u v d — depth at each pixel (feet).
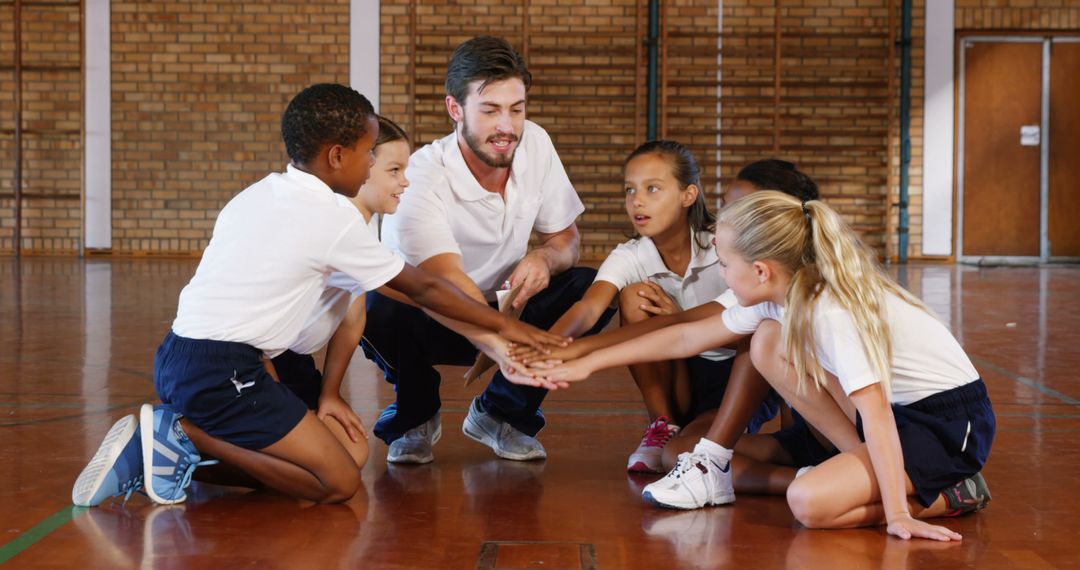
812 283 6.30
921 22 33.40
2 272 27.78
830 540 6.12
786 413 8.41
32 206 34.30
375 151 7.12
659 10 33.40
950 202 33.81
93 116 34.04
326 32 33.81
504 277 8.93
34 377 12.07
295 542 6.02
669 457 7.61
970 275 28.73
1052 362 13.65
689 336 7.23
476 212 8.30
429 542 6.04
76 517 6.52
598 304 8.14
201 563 5.63
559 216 9.05
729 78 33.65
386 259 6.88
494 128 7.74
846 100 33.53
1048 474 7.74
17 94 33.71
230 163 34.17
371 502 6.96
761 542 6.09
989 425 6.59
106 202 34.27
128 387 11.42
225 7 33.78
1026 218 33.76
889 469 6.13
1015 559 5.77
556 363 7.38
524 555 5.81
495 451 8.45
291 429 6.68
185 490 7.23
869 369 6.10
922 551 5.91
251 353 6.68
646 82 33.73
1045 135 33.55
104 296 21.86
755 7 33.47
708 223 8.21
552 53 33.53
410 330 7.95
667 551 5.90
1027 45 33.40
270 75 33.94
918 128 33.73
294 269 6.63
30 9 33.81
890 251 33.76
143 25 33.83
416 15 33.65
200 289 6.70
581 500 7.04
